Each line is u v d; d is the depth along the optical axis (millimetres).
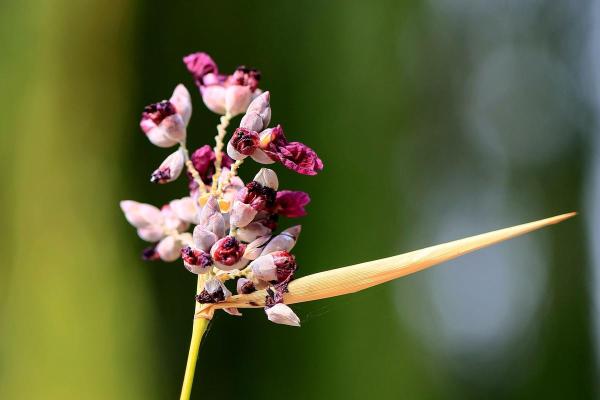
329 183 1466
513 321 1868
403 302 1561
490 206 1976
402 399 1494
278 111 1475
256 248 607
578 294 1854
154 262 1381
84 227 1332
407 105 1649
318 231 1455
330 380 1438
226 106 628
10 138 1324
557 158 2053
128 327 1336
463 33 2016
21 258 1303
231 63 1459
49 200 1323
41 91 1335
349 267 605
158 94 1406
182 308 1402
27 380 1280
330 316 1454
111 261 1338
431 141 1827
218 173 618
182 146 627
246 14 1466
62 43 1349
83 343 1303
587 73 2172
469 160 1959
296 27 1494
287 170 1429
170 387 1389
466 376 1753
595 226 1995
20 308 1293
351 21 1531
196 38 1434
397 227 1521
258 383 1435
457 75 1973
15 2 1344
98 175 1351
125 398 1320
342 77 1512
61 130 1339
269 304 600
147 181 1380
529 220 1979
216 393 1426
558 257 1898
